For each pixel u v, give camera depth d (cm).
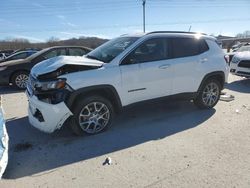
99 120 491
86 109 472
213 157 398
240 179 342
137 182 339
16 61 970
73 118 464
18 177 356
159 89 538
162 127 523
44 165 386
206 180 340
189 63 570
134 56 507
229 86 946
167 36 555
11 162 396
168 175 353
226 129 510
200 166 373
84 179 348
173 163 383
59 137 483
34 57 970
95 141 462
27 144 454
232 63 1012
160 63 532
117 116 589
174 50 559
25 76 956
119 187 329
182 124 539
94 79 460
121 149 430
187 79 574
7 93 894
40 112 453
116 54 502
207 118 574
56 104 437
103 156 409
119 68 487
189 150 422
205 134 487
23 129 530
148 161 390
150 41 529
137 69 503
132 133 495
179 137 475
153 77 524
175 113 608
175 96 566
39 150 434
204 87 613
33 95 471
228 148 428
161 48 543
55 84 436
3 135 350
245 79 1089
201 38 609
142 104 526
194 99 618
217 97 642
